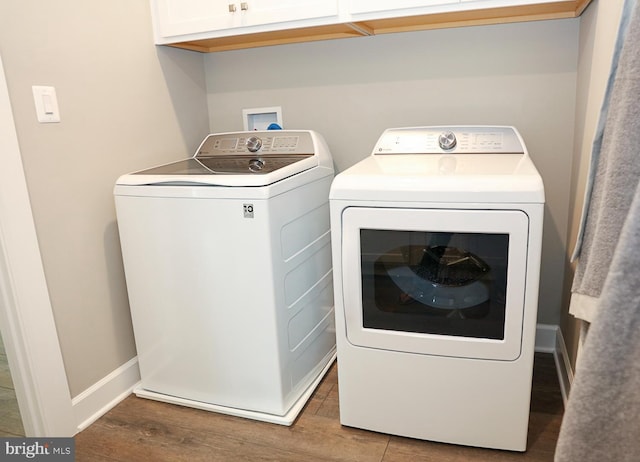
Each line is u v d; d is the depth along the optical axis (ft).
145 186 5.41
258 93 7.66
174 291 5.61
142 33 6.43
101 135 5.82
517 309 4.43
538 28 6.14
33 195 4.98
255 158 6.63
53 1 5.13
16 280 4.82
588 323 3.48
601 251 2.92
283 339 5.43
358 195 4.62
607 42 4.35
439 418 4.96
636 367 1.93
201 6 6.33
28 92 4.89
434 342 4.75
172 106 7.11
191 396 5.93
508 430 4.77
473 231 4.35
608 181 2.79
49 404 5.21
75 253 5.51
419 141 6.15
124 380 6.23
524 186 4.17
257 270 5.15
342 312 5.01
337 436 5.26
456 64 6.57
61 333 5.36
